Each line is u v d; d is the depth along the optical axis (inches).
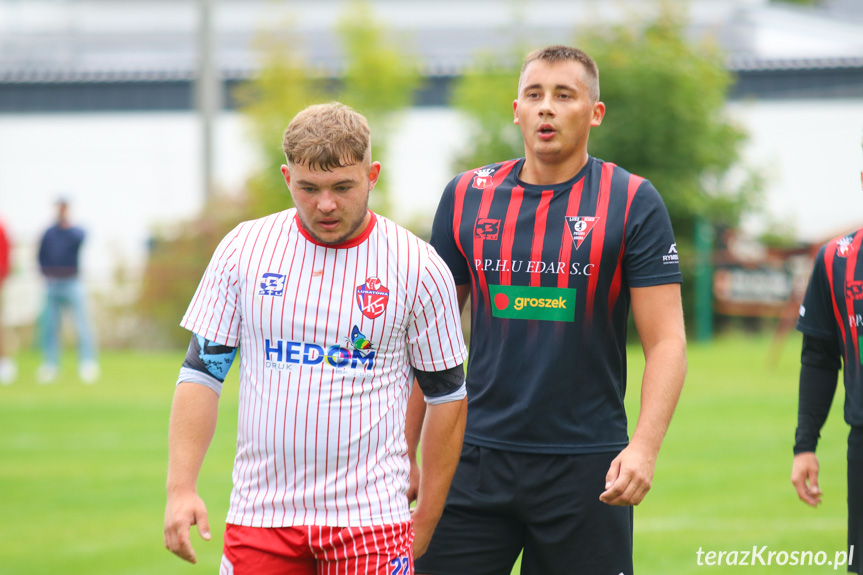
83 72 3302.2
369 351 415.2
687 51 2509.8
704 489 986.1
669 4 2536.9
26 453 1210.6
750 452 1158.3
